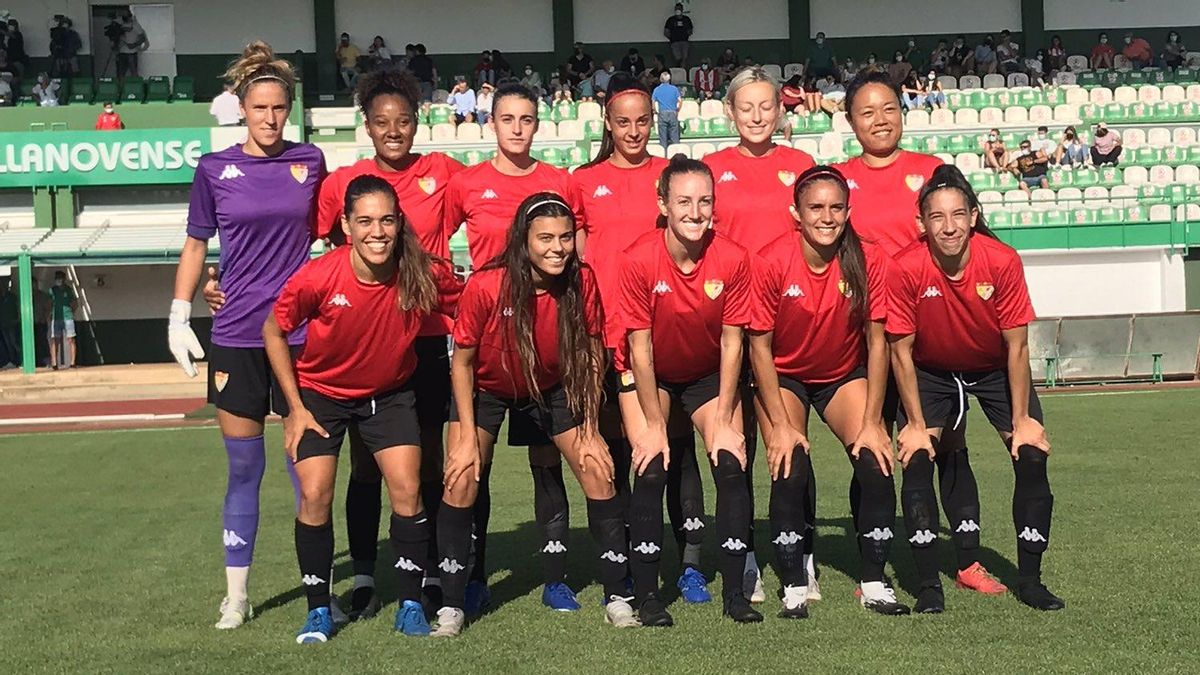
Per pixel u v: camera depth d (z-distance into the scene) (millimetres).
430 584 5695
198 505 9086
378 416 5227
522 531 7621
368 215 4848
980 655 4535
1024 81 29109
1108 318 17047
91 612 5703
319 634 5078
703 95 28141
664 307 5199
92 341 24172
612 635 5027
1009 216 22078
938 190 5219
